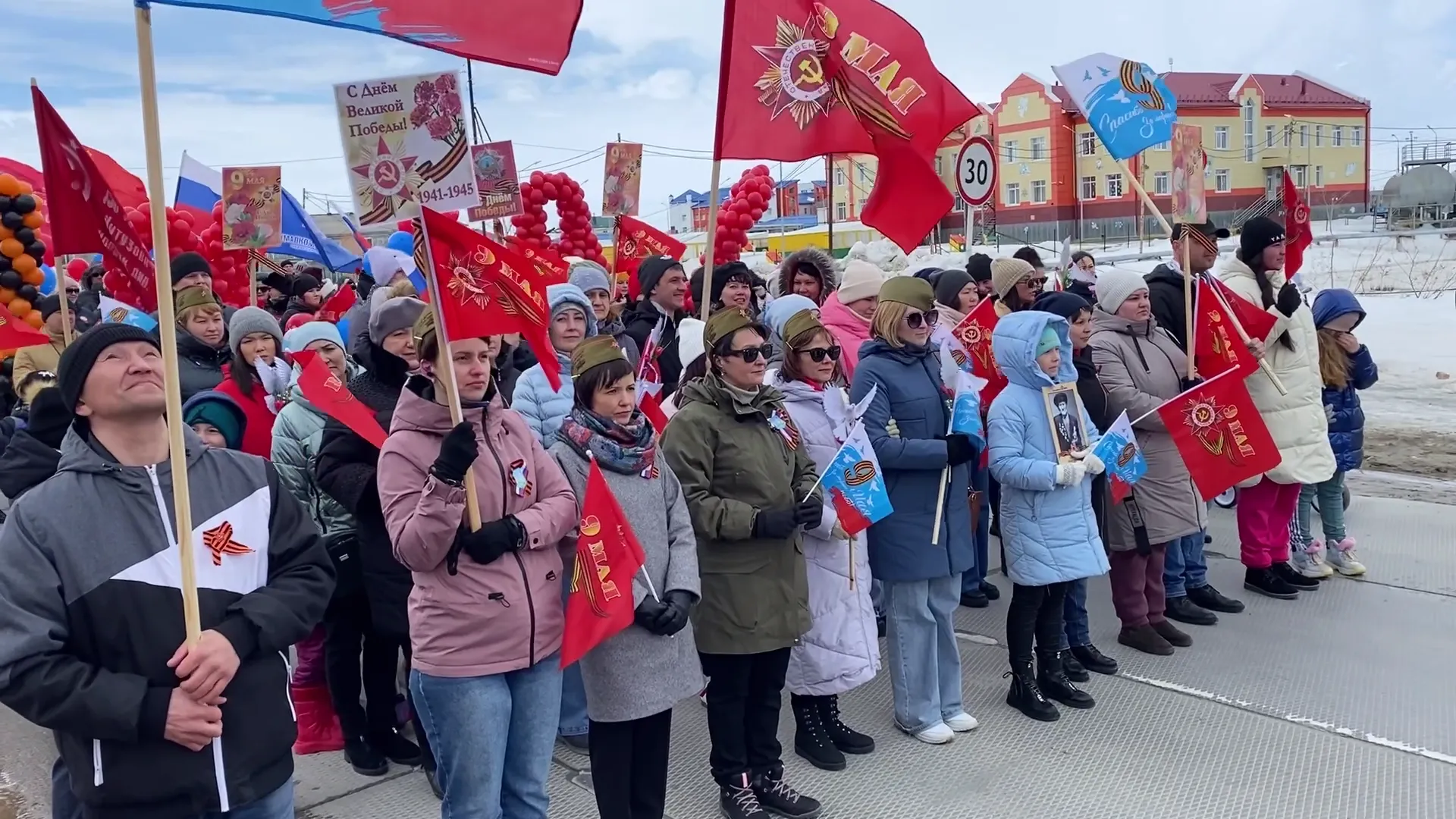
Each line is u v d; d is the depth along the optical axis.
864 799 3.89
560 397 4.46
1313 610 5.73
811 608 4.02
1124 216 43.31
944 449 4.10
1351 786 3.91
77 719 2.13
